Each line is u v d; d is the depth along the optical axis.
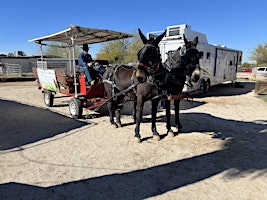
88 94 7.31
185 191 3.39
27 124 6.95
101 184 3.56
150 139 5.61
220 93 14.78
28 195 3.25
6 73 28.94
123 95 6.16
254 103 10.92
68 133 6.06
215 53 13.97
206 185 3.55
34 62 34.41
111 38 8.84
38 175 3.80
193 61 4.88
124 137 5.76
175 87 5.18
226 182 3.64
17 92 15.09
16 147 5.03
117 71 6.08
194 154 4.72
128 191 3.38
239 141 5.50
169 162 4.35
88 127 6.63
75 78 7.29
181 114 8.41
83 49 7.70
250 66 50.06
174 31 11.91
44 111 8.87
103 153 4.74
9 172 3.88
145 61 4.35
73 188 3.44
